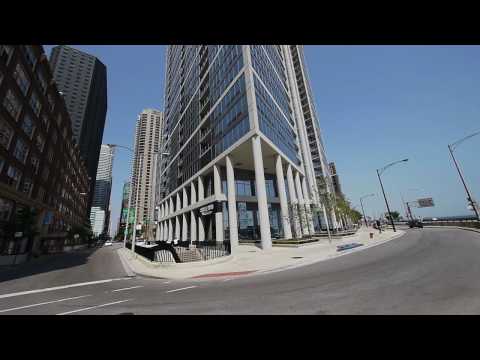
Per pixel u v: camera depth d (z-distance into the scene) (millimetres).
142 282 11914
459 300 5426
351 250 18422
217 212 30594
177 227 48156
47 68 36844
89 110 109562
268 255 19641
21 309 7207
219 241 28875
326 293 7074
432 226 45438
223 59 35438
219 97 35250
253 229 34562
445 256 11664
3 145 25766
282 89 44312
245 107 27766
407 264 10609
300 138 56062
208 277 12188
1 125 25312
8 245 28000
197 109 44125
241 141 27516
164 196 62469
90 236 86875
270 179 41031
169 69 73500
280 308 5992
